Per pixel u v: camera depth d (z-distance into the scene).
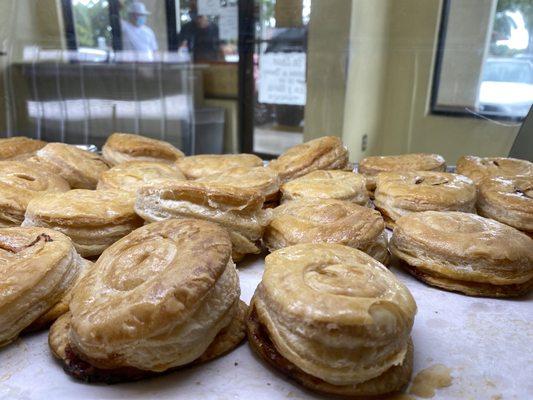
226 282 0.18
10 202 0.26
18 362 0.17
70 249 0.21
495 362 0.17
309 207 0.27
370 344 0.15
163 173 0.32
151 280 0.16
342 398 0.16
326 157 0.36
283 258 0.18
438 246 0.23
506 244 0.22
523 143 0.38
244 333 0.19
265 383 0.16
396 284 0.17
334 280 0.16
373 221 0.25
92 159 0.35
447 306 0.21
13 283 0.18
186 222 0.20
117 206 0.25
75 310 0.16
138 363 0.16
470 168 0.36
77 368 0.16
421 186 0.30
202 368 0.17
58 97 0.50
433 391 0.16
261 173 0.32
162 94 0.54
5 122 0.48
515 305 0.22
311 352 0.15
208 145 0.57
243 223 0.24
